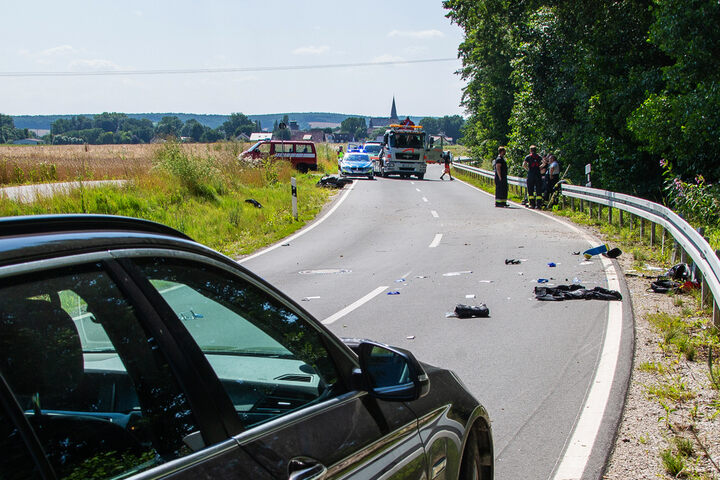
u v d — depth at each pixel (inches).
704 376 237.3
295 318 91.3
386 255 564.7
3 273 55.1
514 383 235.1
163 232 79.4
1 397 51.8
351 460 81.0
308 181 1450.5
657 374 242.5
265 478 67.9
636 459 174.6
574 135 1106.1
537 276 444.5
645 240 599.8
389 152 1750.7
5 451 50.3
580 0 985.5
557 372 245.9
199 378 69.1
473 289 408.8
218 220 761.0
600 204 770.8
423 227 758.5
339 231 748.6
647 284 414.6
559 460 173.2
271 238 690.8
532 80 1264.8
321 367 90.7
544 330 307.0
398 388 94.1
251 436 71.4
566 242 605.6
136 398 63.5
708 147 754.2
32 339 57.2
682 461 170.1
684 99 725.3
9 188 874.8
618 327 307.0
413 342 288.8
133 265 68.4
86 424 59.3
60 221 66.1
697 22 719.1
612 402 213.9
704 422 197.3
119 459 59.0
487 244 605.3
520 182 1129.4
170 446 63.2
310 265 522.0
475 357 266.2
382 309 358.0
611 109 957.2
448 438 107.4
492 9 1353.3
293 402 84.2
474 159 2573.8
